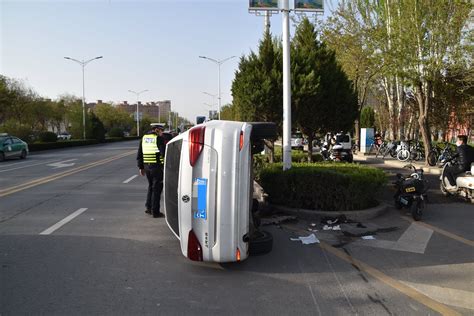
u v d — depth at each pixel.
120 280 4.59
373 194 8.02
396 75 15.70
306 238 6.27
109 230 6.81
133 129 93.81
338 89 12.66
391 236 6.52
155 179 7.83
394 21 15.37
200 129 4.72
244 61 11.94
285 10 8.84
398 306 3.98
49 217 7.78
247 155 4.80
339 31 23.34
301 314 3.79
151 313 3.78
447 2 14.05
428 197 10.14
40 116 55.91
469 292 4.33
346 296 4.21
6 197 10.02
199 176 4.68
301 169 8.08
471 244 6.09
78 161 21.80
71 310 3.83
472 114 21.23
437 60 14.57
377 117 42.00
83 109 50.97
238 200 4.69
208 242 4.67
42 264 5.10
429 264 5.21
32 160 23.52
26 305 3.93
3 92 39.19
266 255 5.52
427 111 16.75
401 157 20.83
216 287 4.42
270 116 11.48
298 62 11.87
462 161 9.84
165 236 6.45
